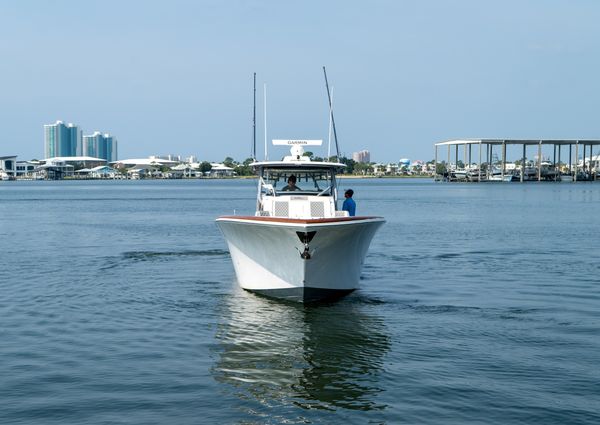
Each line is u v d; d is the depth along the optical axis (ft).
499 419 36.09
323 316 58.54
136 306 62.44
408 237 130.62
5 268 87.51
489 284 75.10
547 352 47.34
